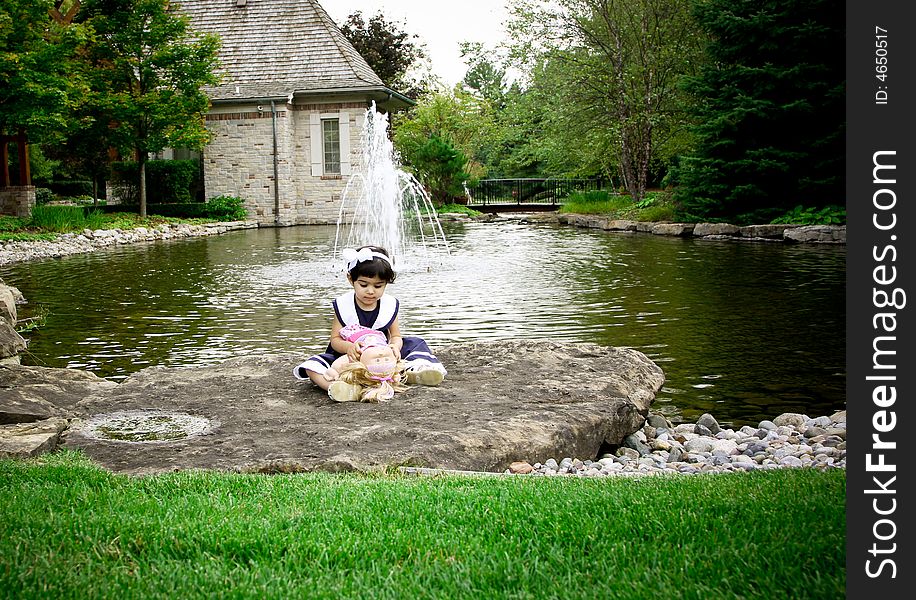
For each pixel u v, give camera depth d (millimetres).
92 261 17281
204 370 6367
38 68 21766
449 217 32625
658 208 26094
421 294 11992
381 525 3215
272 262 16625
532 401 5430
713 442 5445
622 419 5469
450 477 4055
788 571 2666
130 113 26078
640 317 10039
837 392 6789
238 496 3686
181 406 5398
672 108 29906
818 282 13000
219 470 4188
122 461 4445
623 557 2855
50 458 4367
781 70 22375
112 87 26984
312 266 15781
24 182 23984
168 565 2834
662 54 29062
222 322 9906
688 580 2629
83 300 11750
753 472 4117
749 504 3389
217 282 13531
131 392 5730
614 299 11445
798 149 23391
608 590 2557
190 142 27328
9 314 9711
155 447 4598
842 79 22422
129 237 22734
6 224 21375
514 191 42344
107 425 5023
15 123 21734
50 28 23406
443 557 2891
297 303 11266
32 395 5531
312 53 31328
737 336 8891
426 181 37250
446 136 47438
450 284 13023
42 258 18078
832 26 22516
